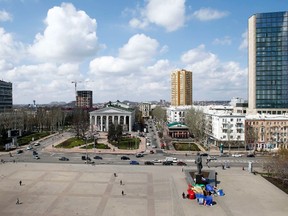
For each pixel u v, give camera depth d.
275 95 198.38
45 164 117.44
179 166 117.31
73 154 153.00
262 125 171.25
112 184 90.12
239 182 93.25
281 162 98.31
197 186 80.81
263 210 69.44
